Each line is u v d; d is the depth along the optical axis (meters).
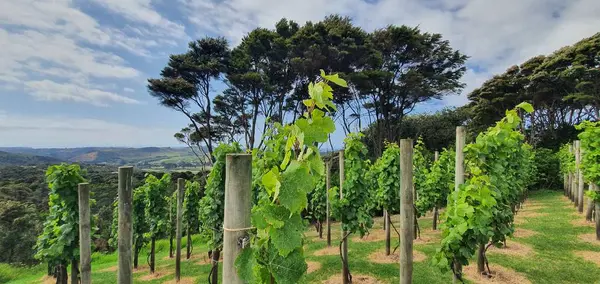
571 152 12.69
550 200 14.37
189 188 10.55
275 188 1.70
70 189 5.25
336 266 6.42
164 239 15.01
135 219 9.23
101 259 12.53
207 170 22.53
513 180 6.64
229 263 1.64
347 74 21.03
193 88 21.00
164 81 20.28
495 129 4.77
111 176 22.03
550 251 6.54
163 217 8.99
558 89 23.89
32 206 21.30
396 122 25.17
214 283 5.59
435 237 8.46
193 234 15.12
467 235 3.95
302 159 1.84
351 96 23.47
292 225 1.74
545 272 5.41
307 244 9.02
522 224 9.16
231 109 23.16
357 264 6.44
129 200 3.47
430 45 22.73
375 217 14.68
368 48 21.02
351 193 5.72
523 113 25.33
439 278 5.39
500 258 6.09
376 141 25.11
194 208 10.51
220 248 5.55
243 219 1.65
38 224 19.92
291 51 20.38
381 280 5.59
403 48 22.75
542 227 8.67
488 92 26.05
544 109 27.03
